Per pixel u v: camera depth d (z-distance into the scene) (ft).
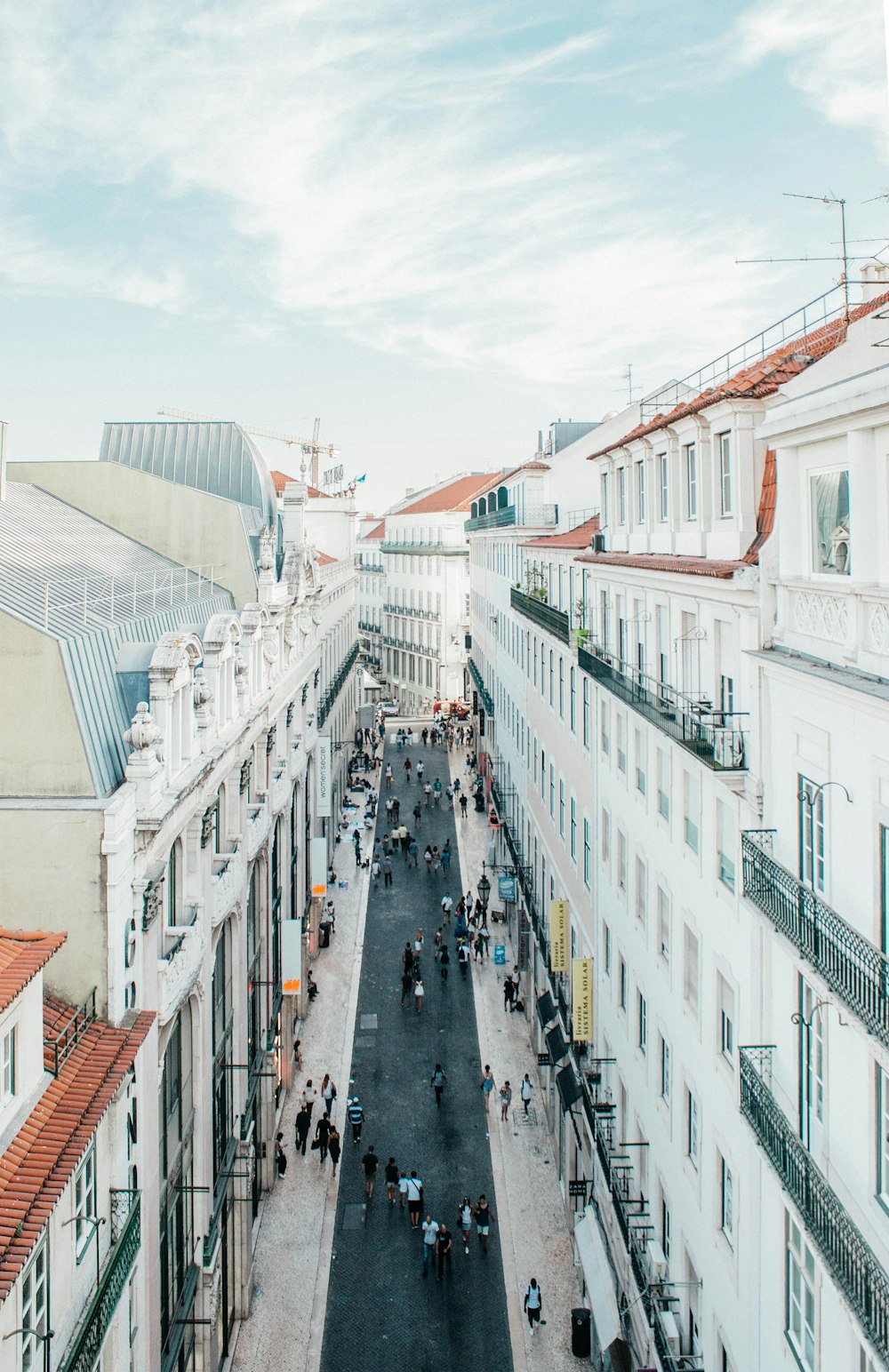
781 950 40.60
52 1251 37.68
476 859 180.34
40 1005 40.01
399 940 144.77
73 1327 39.52
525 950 122.83
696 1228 52.26
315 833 140.46
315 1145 94.43
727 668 49.06
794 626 39.17
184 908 62.23
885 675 31.48
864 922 32.76
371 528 452.35
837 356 41.91
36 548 77.56
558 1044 92.73
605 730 79.25
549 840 110.01
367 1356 70.44
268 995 91.97
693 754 48.55
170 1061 58.54
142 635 65.98
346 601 219.00
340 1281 77.97
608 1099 76.28
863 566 32.78
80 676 52.13
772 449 44.91
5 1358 32.78
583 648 80.94
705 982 50.78
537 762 121.80
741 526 47.80
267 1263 79.97
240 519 103.91
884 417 30.71
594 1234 69.15
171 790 54.85
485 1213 81.46
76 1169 39.91
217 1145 71.15
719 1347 48.37
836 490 35.76
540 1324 73.36
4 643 49.96
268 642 96.22
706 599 50.96
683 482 58.23
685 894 54.70
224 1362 69.67
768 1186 41.60
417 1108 101.60
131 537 104.68
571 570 97.35
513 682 151.64
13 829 47.29
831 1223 33.22
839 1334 34.63
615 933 74.38
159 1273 53.26
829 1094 35.50
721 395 47.06
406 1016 121.39
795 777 38.96
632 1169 67.46
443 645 308.81
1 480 89.35
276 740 102.89
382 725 288.71
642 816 65.77
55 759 49.73
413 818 204.95
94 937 47.39
